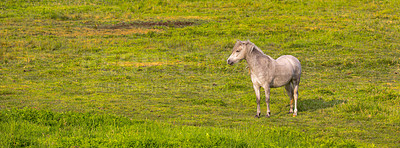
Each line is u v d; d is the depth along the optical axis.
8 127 10.20
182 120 13.17
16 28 34.56
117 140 9.09
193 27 36.28
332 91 18.67
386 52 28.08
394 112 14.00
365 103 15.07
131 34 33.97
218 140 9.23
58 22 37.75
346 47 29.27
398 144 10.75
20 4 44.53
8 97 16.19
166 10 43.19
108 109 14.68
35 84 19.23
